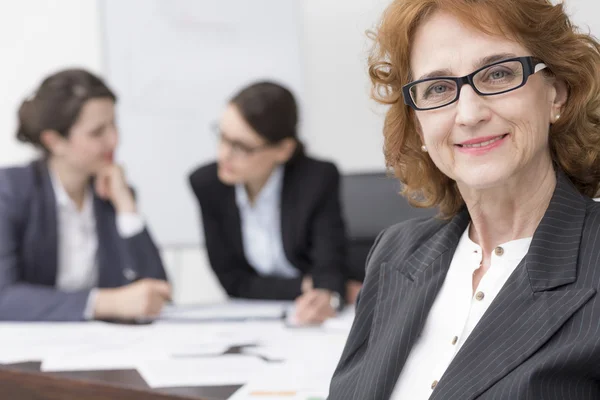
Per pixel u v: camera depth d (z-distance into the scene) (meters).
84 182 2.63
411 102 1.02
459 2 0.96
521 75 0.95
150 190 4.09
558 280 0.90
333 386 1.09
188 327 2.02
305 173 2.71
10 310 2.24
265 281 2.64
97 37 4.44
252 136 2.58
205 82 4.00
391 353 1.03
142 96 4.08
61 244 2.58
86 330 2.02
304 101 3.90
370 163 3.82
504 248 1.01
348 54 3.83
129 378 1.43
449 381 0.90
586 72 0.99
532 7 0.95
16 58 4.62
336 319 2.01
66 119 2.51
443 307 1.04
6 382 1.54
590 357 0.82
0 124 4.64
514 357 0.87
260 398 1.25
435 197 1.16
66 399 1.44
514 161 0.96
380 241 1.20
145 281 2.27
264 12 3.90
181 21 4.01
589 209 0.97
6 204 2.48
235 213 2.77
